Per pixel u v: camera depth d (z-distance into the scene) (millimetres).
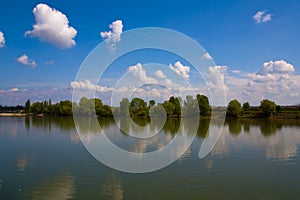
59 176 16781
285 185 15297
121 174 17141
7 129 45344
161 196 13625
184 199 13250
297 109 83438
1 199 13227
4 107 137375
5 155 23047
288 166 19359
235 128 46875
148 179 16234
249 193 14055
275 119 70562
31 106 117562
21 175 17078
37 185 15156
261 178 16469
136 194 13930
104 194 13812
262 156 22562
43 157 22078
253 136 35688
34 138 33375
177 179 16156
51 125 52531
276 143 29531
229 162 20344
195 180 16062
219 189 14688
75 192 14188
